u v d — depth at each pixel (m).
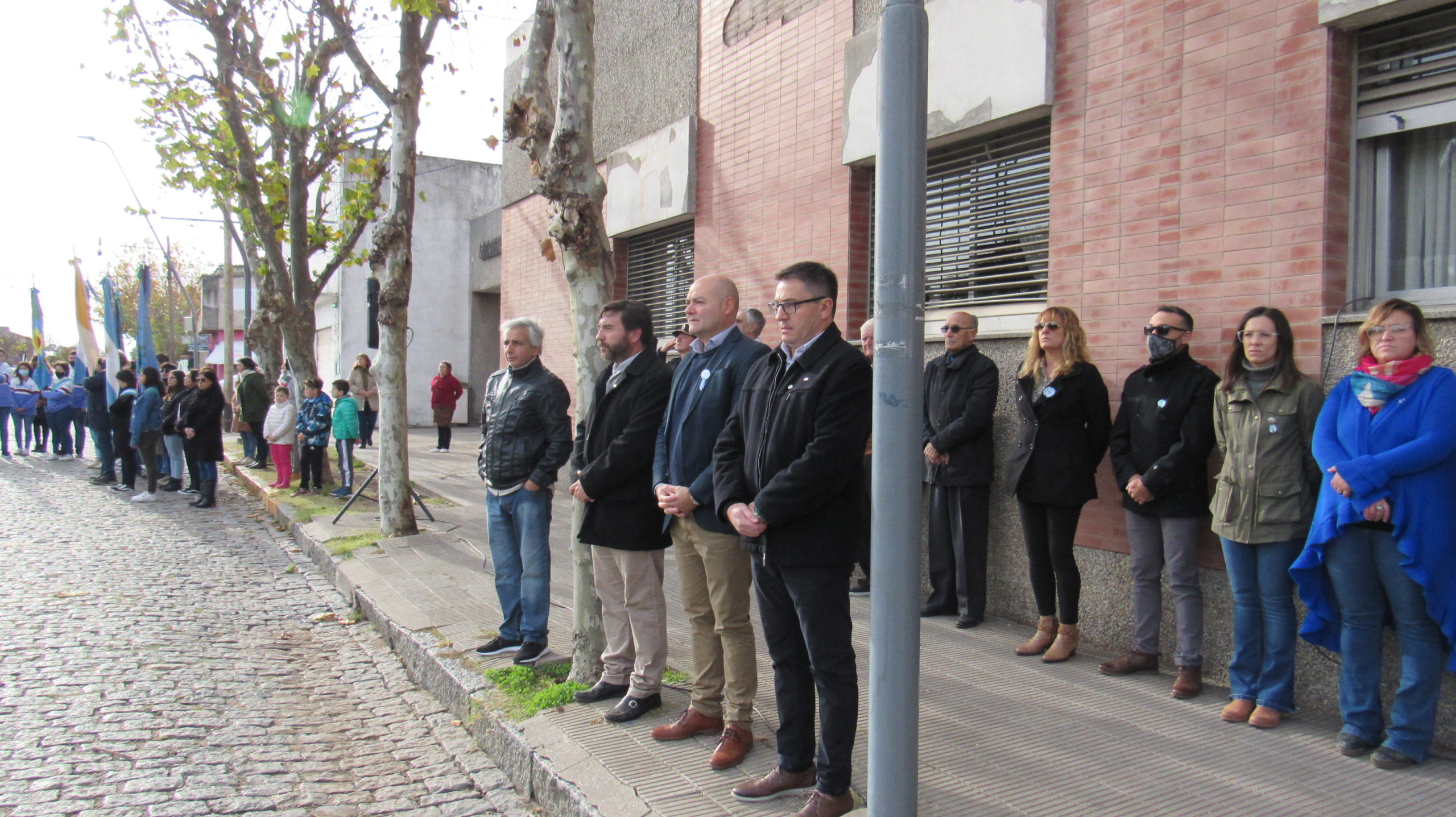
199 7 12.98
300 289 14.32
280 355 15.75
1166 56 5.04
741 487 3.44
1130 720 4.19
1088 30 5.46
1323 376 4.34
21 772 4.09
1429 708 3.64
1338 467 3.66
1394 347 3.63
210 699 5.12
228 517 11.34
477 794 4.06
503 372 5.45
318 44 13.16
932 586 6.14
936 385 5.93
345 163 15.94
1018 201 6.15
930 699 4.45
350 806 3.91
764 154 8.16
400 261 8.98
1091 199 5.44
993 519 6.02
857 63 7.04
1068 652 5.05
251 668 5.70
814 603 3.20
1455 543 3.58
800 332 3.28
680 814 3.32
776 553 3.21
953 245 6.64
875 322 2.53
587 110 4.73
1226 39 4.77
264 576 8.21
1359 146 4.46
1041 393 5.02
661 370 4.34
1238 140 4.71
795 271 3.29
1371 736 3.79
